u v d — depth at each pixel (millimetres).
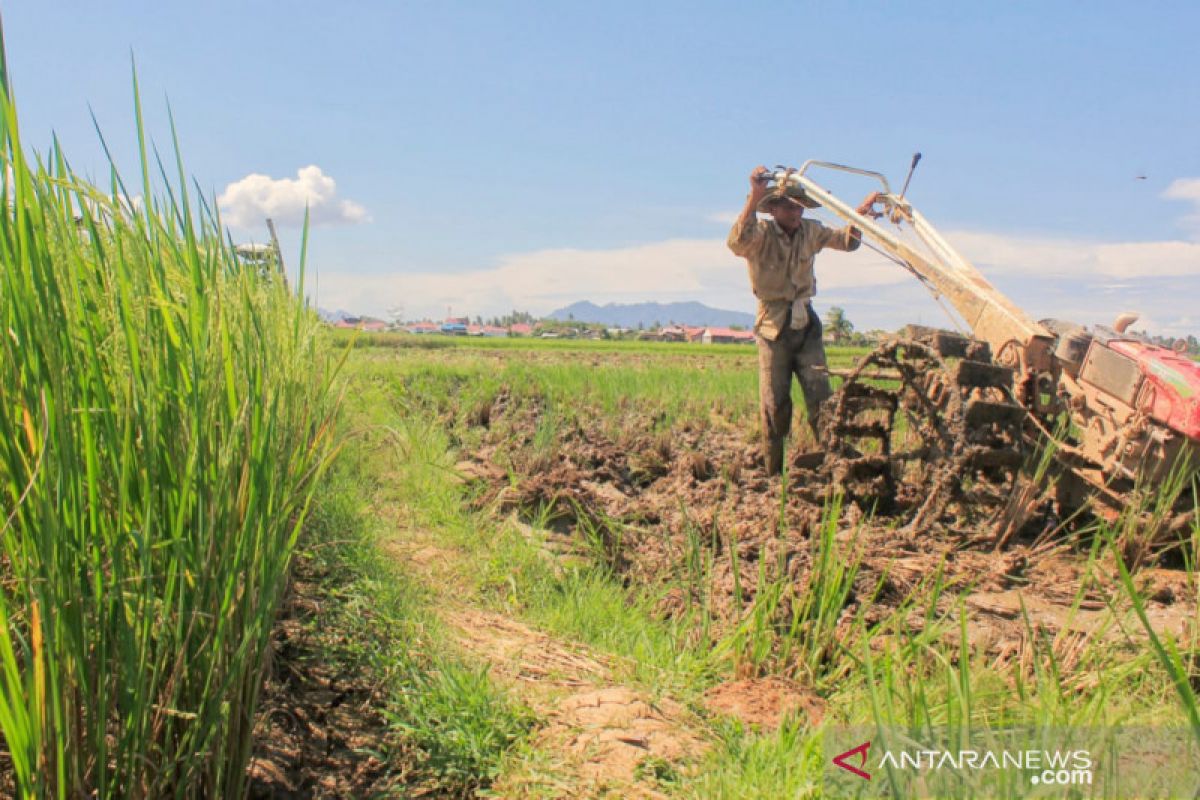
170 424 2152
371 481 6527
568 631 4516
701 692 3736
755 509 7164
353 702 3219
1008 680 3596
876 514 7070
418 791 2787
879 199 8062
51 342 1854
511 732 3092
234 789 2330
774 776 2789
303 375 3111
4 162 1836
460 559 5379
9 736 1729
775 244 7934
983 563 5840
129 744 1973
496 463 8461
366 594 4016
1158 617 4898
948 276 7312
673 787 2820
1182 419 5992
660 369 17484
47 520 1766
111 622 2014
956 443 6566
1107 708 2914
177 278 2387
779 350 8227
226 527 2207
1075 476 6773
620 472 8977
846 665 3945
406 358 22406
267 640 2477
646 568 5871
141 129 2295
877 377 7398
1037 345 6777
